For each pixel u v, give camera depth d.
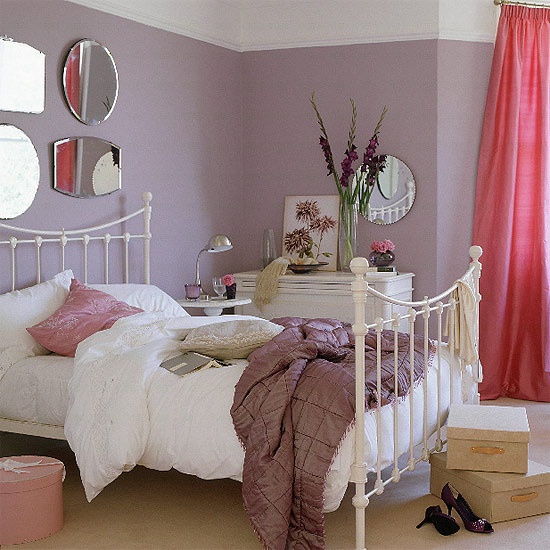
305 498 3.19
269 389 3.35
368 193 5.86
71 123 4.71
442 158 5.72
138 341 3.91
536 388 5.82
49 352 4.18
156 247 5.37
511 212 5.71
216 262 5.98
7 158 4.33
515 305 5.82
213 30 5.82
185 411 3.46
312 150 6.02
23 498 3.38
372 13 5.79
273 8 6.02
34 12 4.45
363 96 5.86
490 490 3.59
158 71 5.33
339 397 3.27
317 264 5.71
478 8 5.71
